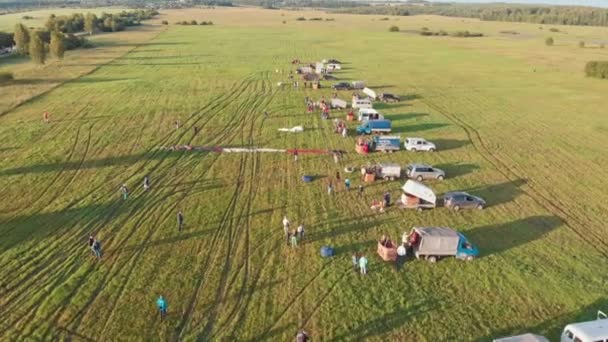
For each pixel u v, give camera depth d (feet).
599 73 347.15
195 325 90.38
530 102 273.95
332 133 207.51
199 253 113.91
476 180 163.02
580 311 96.89
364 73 355.15
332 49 484.33
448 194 142.61
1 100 245.45
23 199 139.54
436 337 88.99
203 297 98.22
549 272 110.22
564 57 456.86
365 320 92.89
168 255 112.78
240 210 135.74
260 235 122.52
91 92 269.64
